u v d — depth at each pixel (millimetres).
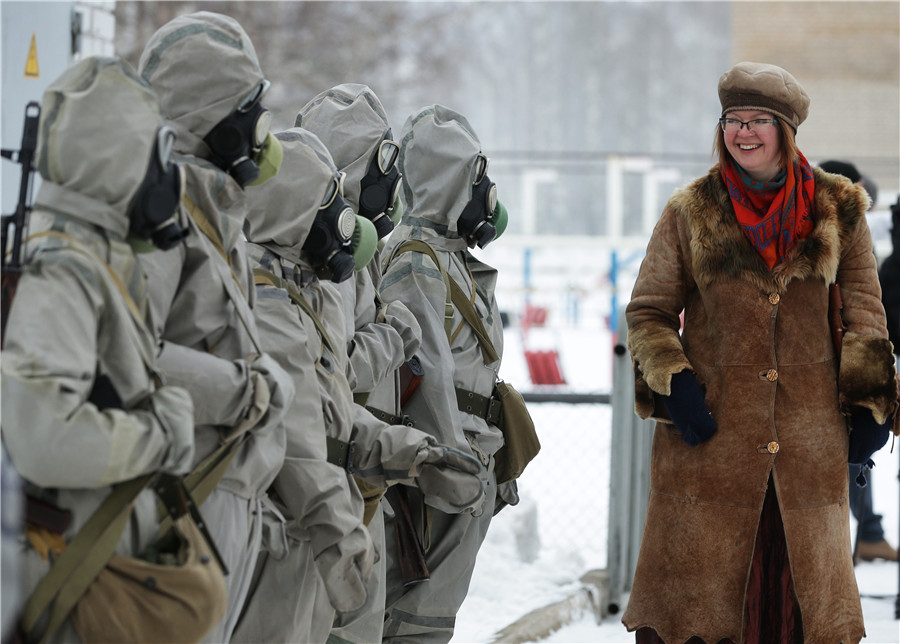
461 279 10125
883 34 81625
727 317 9344
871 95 81500
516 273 68875
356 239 8164
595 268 69625
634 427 14109
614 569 14062
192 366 6066
